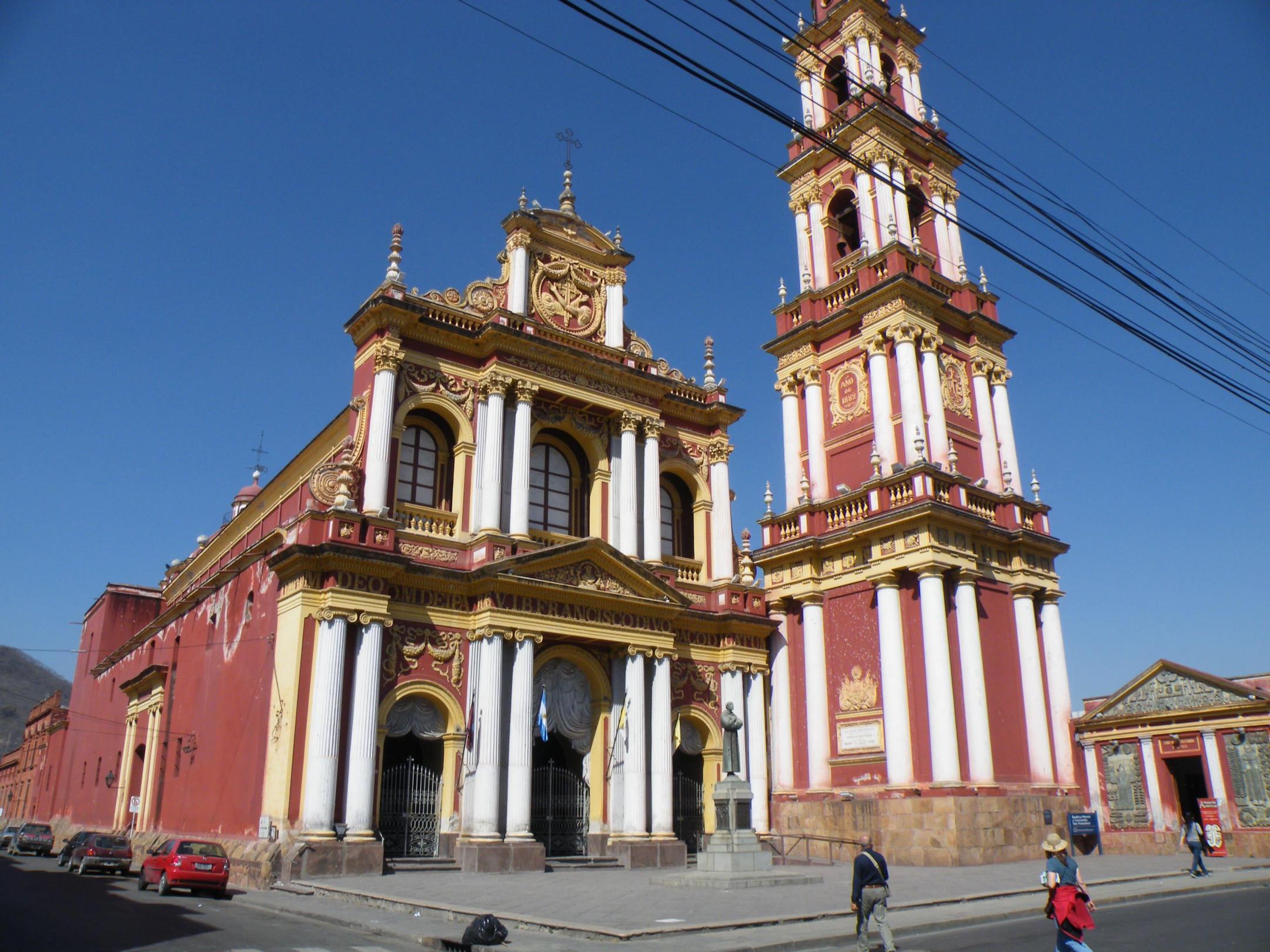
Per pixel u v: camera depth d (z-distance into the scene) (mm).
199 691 32469
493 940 13539
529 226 32062
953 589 30562
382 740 25484
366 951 13555
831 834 30484
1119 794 31891
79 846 30688
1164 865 26312
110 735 49281
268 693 25594
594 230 34125
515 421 30219
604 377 32531
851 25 38781
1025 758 30875
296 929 15898
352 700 24906
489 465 29094
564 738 30812
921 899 18766
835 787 31312
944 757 28000
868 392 34250
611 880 22797
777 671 34156
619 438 32906
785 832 32188
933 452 32500
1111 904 19109
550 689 29172
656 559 32188
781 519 35062
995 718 30375
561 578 28562
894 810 28609
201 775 30203
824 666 32625
